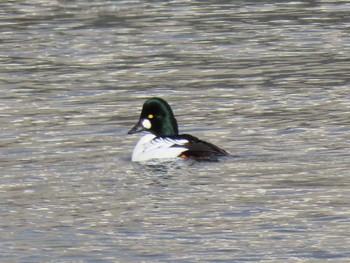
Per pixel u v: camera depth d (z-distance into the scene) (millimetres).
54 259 12188
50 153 17125
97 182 15266
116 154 16984
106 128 18906
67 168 16125
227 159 16125
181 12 31828
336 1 33219
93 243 12703
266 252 12266
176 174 15461
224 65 24531
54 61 25328
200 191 14578
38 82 23062
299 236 12758
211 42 27281
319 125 18562
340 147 16906
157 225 13266
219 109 20219
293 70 23750
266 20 30219
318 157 16250
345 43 26703
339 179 14977
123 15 31453
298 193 14367
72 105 20844
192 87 22312
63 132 18625
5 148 17516
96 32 28906
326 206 13812
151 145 16344
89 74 23844
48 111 20312
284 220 13328
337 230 12930
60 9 32812
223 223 13273
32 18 31188
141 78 23328
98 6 33188
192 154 16047
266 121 19062
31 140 18047
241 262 11969
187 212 13742
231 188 14664
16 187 15141
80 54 26109
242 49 26312
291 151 16719
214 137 18000
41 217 13742
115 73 23906
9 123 19344
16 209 14102
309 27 28938
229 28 29109
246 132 18281
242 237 12758
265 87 22109
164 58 25484
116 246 12578
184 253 12289
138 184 15055
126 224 13352
